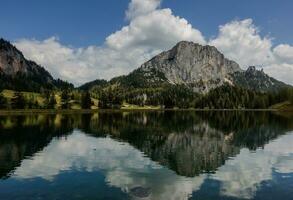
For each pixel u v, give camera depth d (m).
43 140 79.31
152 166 48.78
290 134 93.50
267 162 52.50
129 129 108.69
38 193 34.78
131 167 47.84
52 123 132.38
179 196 33.88
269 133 95.94
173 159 54.34
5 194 34.50
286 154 60.19
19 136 86.88
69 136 88.06
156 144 72.62
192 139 81.69
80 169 46.66
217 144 72.75
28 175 42.97
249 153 61.00
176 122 142.62
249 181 40.22
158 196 33.84
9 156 57.28
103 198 33.03
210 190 36.09
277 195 34.53
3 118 158.50
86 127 115.44
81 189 36.25
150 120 156.00
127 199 32.88
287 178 41.84
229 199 33.06
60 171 45.22
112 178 41.03
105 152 61.72
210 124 131.00
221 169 46.94
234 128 112.62
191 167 47.97
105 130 104.94
